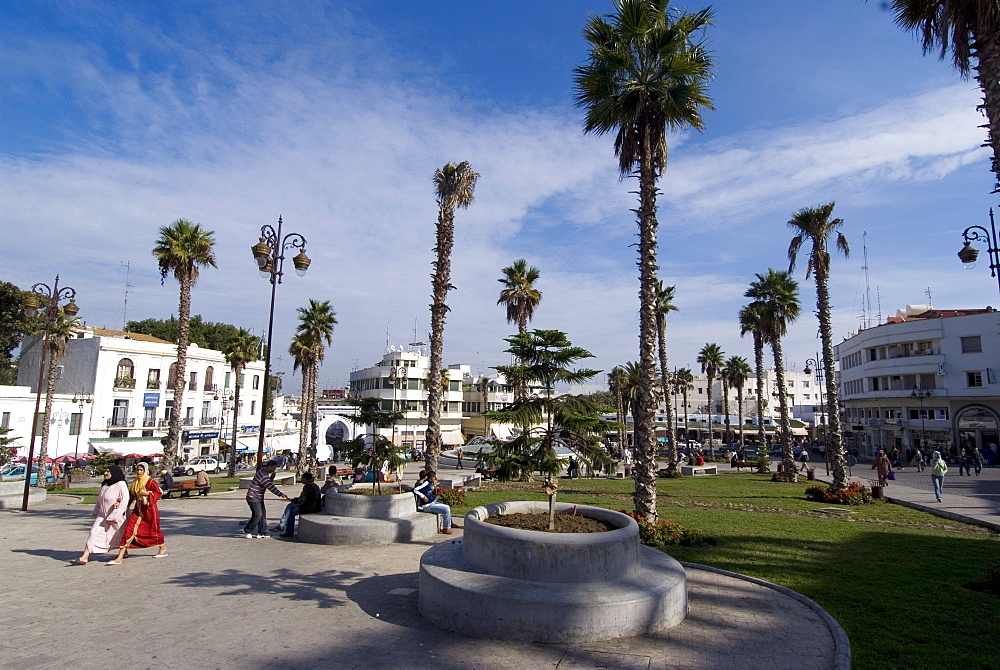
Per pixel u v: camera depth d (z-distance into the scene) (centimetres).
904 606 724
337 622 620
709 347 5947
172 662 507
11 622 607
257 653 531
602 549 641
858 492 1911
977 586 818
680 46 1299
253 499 1123
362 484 1393
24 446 3644
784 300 2894
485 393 6569
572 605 569
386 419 1208
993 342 4234
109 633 578
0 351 3925
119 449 4059
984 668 538
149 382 4447
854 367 5700
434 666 509
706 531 1276
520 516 822
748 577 833
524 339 803
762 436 3619
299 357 4069
